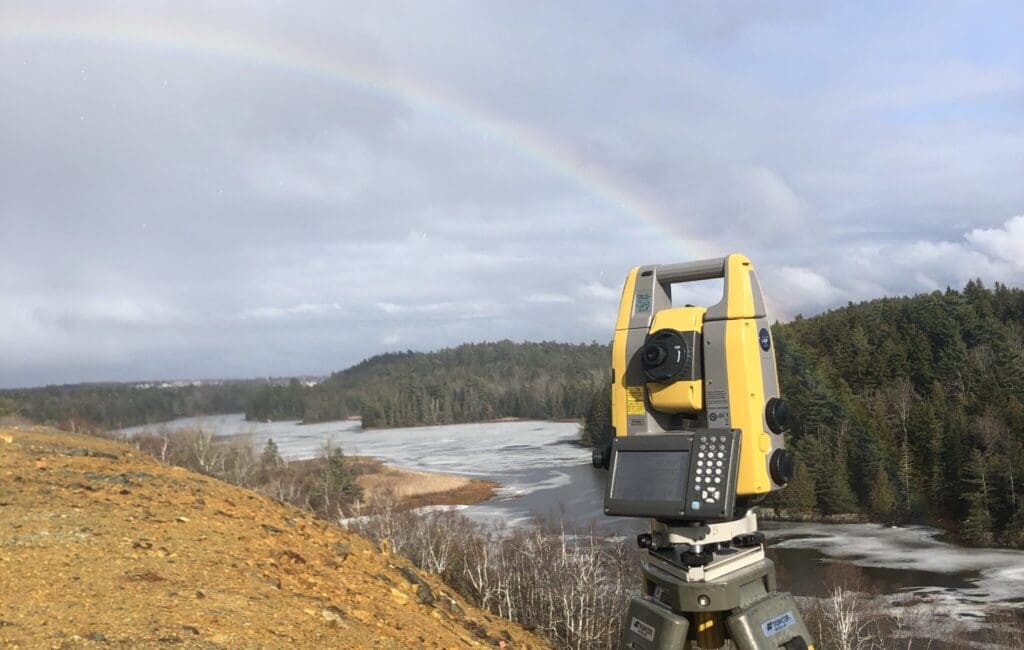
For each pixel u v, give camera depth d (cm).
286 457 9781
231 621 499
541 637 1000
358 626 570
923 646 3369
